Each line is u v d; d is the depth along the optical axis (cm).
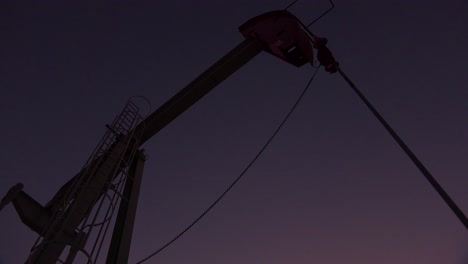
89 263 411
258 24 1183
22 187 623
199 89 1070
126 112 776
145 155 878
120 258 623
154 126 1009
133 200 739
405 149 483
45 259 500
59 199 736
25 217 609
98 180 633
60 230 483
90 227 442
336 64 902
